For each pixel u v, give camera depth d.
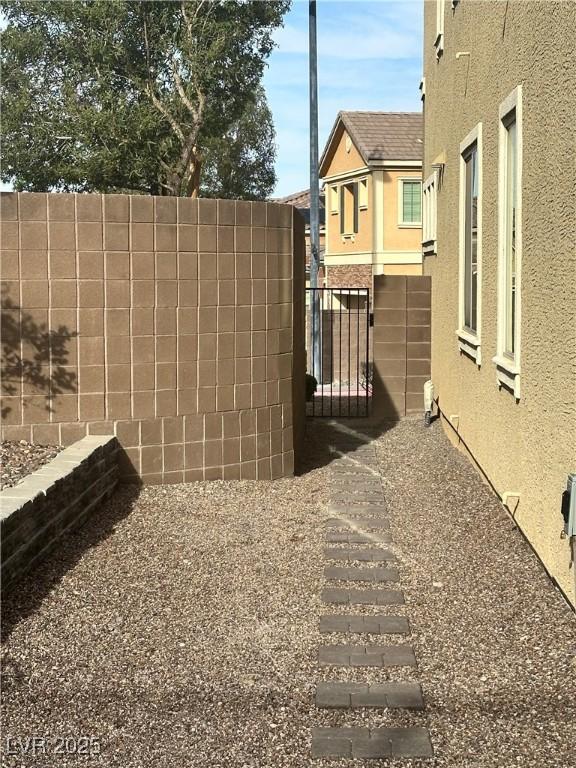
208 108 24.00
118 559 6.18
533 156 5.80
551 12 5.26
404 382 13.34
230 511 7.52
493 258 7.52
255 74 24.38
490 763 3.74
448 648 4.87
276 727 4.07
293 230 8.99
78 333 7.60
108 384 7.71
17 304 7.47
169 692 4.39
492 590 5.66
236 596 5.65
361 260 27.67
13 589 5.39
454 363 10.30
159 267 7.80
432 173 13.34
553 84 5.24
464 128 9.37
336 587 5.84
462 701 4.27
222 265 8.12
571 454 4.98
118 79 24.11
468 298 9.43
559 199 5.14
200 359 8.07
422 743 3.90
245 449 8.46
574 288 4.86
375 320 13.30
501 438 7.17
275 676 4.57
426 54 14.66
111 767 3.76
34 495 5.75
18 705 4.25
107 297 7.65
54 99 23.66
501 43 7.02
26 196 7.42
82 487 6.76
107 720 4.13
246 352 8.38
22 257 7.45
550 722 4.05
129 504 7.44
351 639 5.02
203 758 3.82
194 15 23.05
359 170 27.39
